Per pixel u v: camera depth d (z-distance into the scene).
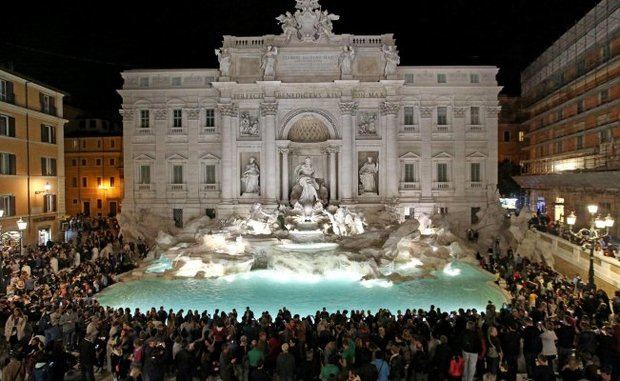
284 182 49.97
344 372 13.05
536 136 62.66
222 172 50.53
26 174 44.97
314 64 49.78
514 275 29.27
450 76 51.06
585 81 47.25
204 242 39.50
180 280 34.47
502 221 46.56
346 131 49.00
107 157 72.31
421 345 15.64
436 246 40.19
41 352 15.09
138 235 47.47
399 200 49.62
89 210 72.69
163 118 52.03
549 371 13.49
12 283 26.84
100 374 18.78
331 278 35.06
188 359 15.56
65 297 22.55
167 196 52.25
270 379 14.81
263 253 39.47
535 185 58.62
